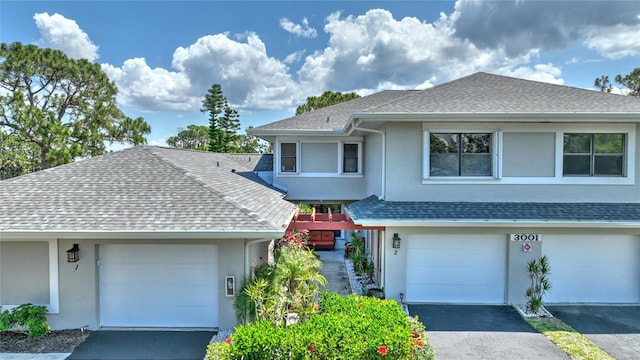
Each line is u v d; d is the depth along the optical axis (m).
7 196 10.94
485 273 12.80
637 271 12.67
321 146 19.86
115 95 37.62
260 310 9.45
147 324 10.76
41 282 10.38
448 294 12.86
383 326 7.65
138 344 9.71
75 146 29.08
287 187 19.88
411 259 12.88
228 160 23.47
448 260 12.82
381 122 13.90
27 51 32.06
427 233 12.72
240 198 12.09
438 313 11.98
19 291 10.37
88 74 35.16
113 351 9.33
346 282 15.87
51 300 10.36
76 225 9.51
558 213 12.32
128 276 10.71
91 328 10.45
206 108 57.06
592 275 12.73
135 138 36.12
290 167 19.91
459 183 13.55
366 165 19.31
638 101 13.61
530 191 13.45
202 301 10.79
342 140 19.78
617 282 12.73
